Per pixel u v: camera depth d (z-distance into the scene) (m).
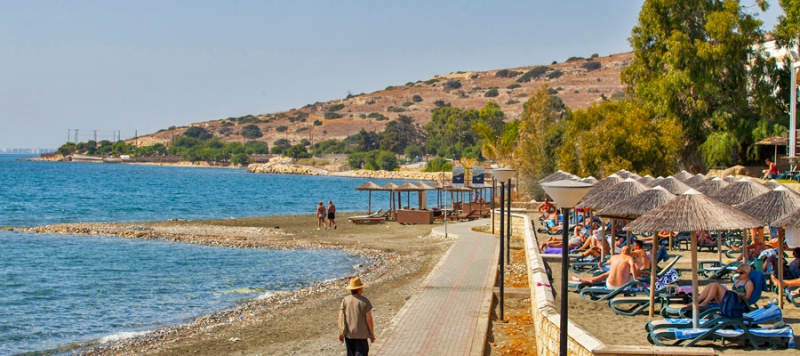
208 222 45.41
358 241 33.78
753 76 39.97
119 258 27.80
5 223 44.19
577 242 21.28
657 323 10.02
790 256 18.38
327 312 17.30
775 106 40.66
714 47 38.72
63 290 20.72
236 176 166.62
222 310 17.94
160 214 54.81
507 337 12.91
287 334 14.96
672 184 18.27
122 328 15.93
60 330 15.70
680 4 41.00
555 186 7.94
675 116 39.81
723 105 40.16
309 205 70.19
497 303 16.12
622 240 22.44
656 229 9.63
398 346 11.91
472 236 31.22
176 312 17.73
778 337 9.56
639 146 37.84
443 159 165.25
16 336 15.11
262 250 30.88
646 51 42.66
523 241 28.52
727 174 37.28
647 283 13.21
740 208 13.55
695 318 9.81
